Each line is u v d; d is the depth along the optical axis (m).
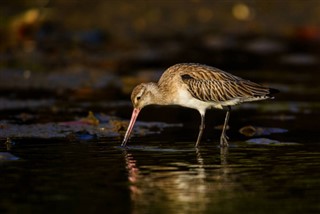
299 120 17.39
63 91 21.20
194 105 15.17
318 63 26.19
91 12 31.80
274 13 31.66
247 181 11.83
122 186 11.54
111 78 23.12
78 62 25.72
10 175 12.21
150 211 10.30
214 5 32.56
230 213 10.23
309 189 11.36
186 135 15.79
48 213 10.22
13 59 25.69
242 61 26.45
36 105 19.12
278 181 11.80
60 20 30.81
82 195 11.05
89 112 16.97
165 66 25.41
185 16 31.94
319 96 20.64
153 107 19.28
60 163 13.02
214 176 12.12
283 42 29.16
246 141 15.08
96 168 12.67
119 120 17.06
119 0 32.66
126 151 14.07
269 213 10.22
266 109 18.97
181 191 11.27
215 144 14.81
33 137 15.38
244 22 31.25
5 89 21.33
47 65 24.92
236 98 14.85
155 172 12.39
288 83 22.66
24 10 30.83
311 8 31.80
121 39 29.48
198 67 15.26
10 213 10.24
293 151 14.02
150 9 32.38
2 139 15.17
